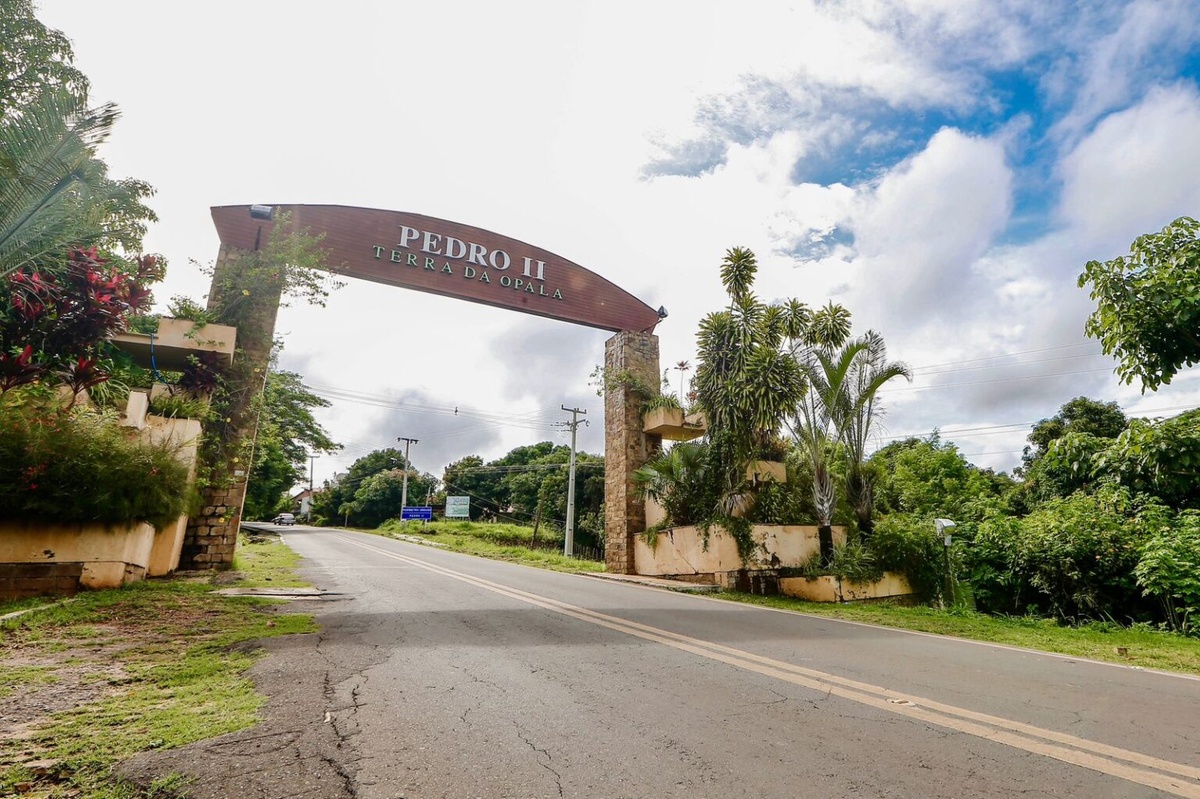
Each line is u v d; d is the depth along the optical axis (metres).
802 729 3.56
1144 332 7.02
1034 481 22.72
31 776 2.67
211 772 2.77
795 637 6.88
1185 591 8.91
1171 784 2.86
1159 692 4.74
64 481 7.61
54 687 3.98
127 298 9.38
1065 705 4.23
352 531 47.19
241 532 30.78
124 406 9.86
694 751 3.18
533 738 3.32
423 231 16.86
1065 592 10.86
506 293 17.77
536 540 35.28
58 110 6.87
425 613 7.52
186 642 5.42
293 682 4.26
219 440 12.16
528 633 6.41
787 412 13.79
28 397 7.96
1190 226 7.01
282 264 13.18
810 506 14.84
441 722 3.54
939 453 28.08
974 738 3.46
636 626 7.16
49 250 7.75
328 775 2.78
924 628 8.42
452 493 54.88
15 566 7.47
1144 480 10.62
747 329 15.14
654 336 19.78
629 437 18.19
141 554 9.16
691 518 15.32
